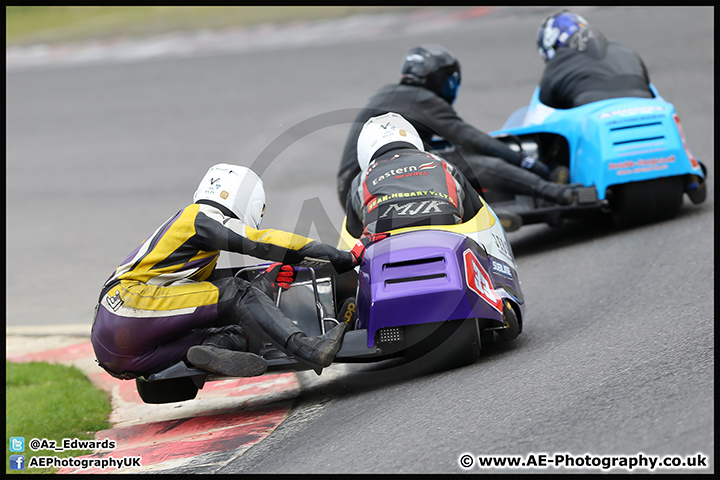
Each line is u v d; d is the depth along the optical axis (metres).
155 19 98.31
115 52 85.44
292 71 64.31
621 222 25.06
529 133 25.66
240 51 76.31
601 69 25.33
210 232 14.91
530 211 24.16
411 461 11.61
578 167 24.28
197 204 15.30
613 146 23.77
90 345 23.45
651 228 24.72
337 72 60.91
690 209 25.89
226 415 16.84
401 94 24.50
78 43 92.38
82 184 46.91
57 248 35.78
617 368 13.91
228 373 14.62
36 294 29.72
